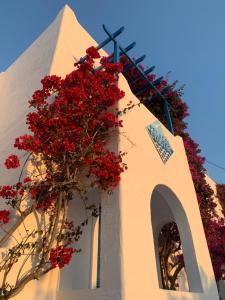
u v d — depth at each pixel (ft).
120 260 11.90
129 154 16.29
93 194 16.62
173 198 19.61
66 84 15.78
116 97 16.49
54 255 11.71
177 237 27.09
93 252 17.30
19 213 13.24
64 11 26.78
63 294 13.14
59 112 14.66
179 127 31.76
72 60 23.73
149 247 13.76
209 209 32.24
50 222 12.89
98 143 15.43
